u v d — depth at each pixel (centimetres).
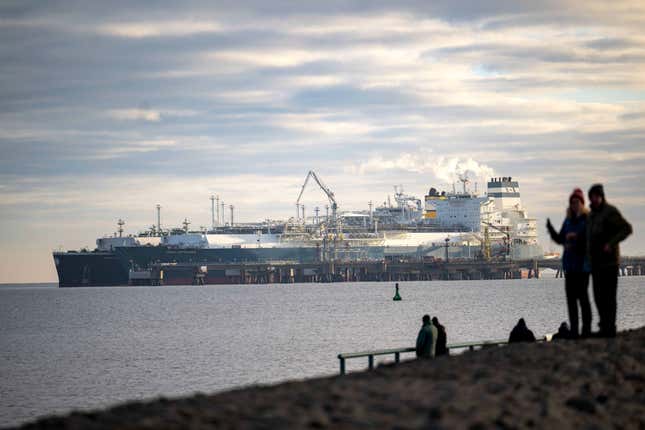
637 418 2514
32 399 8994
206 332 16975
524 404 2442
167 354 12788
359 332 15362
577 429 2286
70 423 2064
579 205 3706
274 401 2347
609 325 3706
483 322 17350
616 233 3594
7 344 16200
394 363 3556
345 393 2427
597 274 3656
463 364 3130
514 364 3125
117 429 1975
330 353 11681
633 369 3106
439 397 2383
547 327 15675
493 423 2162
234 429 1980
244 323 19288
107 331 18738
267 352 12250
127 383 9781
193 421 2062
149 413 2173
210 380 9581
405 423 2048
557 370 3005
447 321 17825
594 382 2853
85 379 10331
